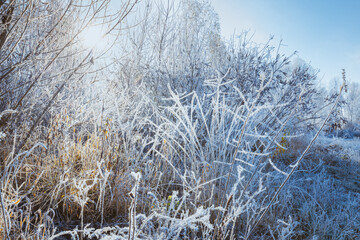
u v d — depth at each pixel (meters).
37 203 1.77
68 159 2.13
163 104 4.06
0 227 1.33
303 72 3.76
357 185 3.88
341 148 6.09
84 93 3.18
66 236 1.69
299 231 2.21
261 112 3.35
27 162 2.12
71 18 2.45
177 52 4.66
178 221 1.36
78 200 1.73
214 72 4.26
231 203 2.05
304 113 3.94
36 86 2.31
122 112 2.93
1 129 2.18
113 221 1.94
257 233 2.15
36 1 2.06
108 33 2.18
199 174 2.42
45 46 2.14
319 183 3.30
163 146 2.68
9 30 2.01
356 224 2.47
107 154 2.27
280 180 3.06
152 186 2.36
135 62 4.31
